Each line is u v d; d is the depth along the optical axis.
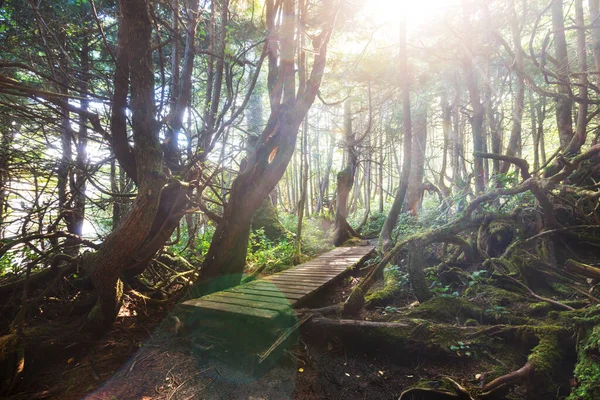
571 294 3.54
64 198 4.54
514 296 3.67
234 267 4.52
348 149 11.01
